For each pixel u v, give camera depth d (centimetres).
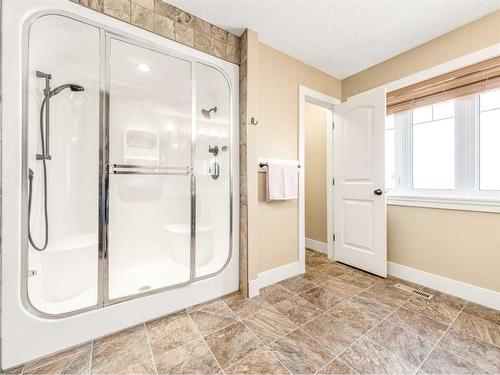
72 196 166
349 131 244
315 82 240
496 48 159
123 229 194
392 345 127
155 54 163
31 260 127
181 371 110
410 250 211
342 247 256
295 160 223
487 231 166
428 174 206
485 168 175
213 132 205
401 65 214
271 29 181
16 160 113
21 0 114
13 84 112
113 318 137
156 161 206
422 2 151
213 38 177
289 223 221
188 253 195
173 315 157
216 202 203
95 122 171
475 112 178
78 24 133
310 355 120
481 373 108
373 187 221
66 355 120
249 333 137
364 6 155
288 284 206
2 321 110
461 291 178
